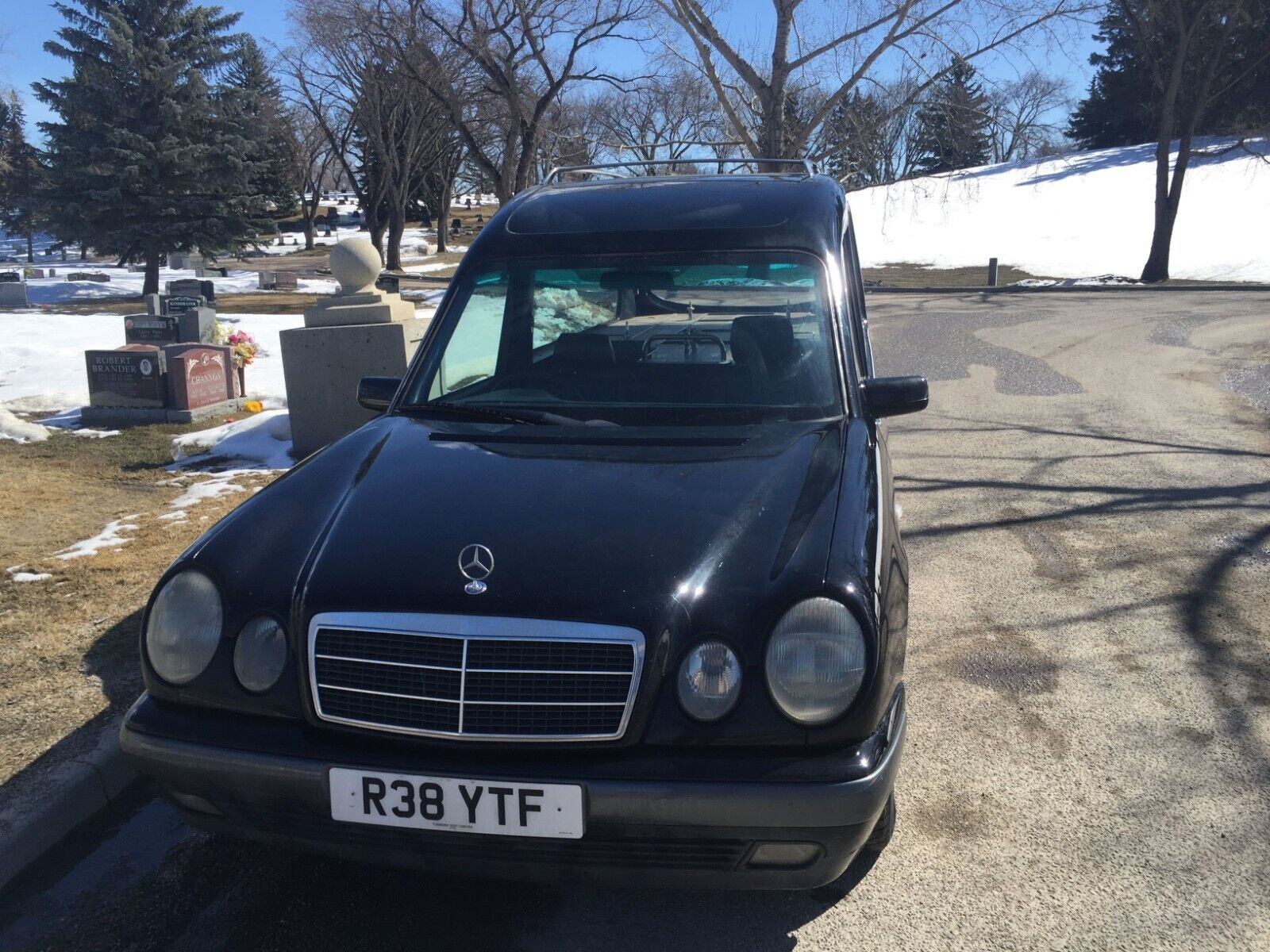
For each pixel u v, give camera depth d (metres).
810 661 2.44
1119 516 6.65
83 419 10.11
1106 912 2.91
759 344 3.66
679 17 16.86
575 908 2.96
